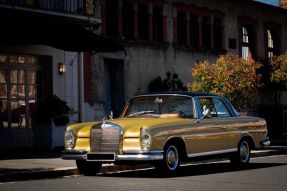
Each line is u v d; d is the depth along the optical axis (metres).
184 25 27.73
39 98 20.80
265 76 31.17
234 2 31.19
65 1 20.81
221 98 14.48
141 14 25.33
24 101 20.22
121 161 12.05
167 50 26.38
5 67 19.62
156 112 13.51
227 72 21.73
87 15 20.67
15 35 17.38
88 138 12.51
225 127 14.10
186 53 27.45
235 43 31.03
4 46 19.38
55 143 19.94
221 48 29.91
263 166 15.14
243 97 22.09
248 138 15.05
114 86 24.16
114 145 12.10
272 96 33.41
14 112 19.83
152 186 10.59
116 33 23.94
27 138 20.12
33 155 17.28
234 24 31.11
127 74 24.22
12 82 19.86
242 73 21.98
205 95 13.94
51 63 20.95
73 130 12.74
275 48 35.03
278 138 29.53
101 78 22.98
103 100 23.06
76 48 18.53
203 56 28.52
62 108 20.27
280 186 10.62
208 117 13.66
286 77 30.36
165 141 12.18
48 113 19.91
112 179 11.97
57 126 20.08
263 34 33.53
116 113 24.00
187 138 12.80
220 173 13.22
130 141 11.98
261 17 33.47
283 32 35.56
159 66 25.88
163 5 26.28
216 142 13.78
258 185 10.78
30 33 17.58
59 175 12.91
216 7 29.84
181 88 26.44
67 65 21.50
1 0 18.55
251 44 32.75
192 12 28.08
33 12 19.05
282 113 34.03
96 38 18.95
